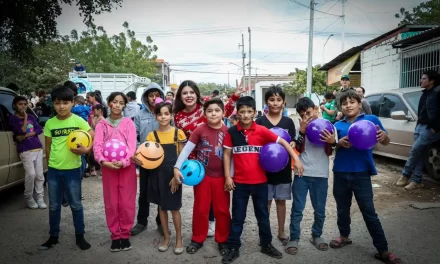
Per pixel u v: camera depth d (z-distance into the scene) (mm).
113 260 3219
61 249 3479
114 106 3529
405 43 9789
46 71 21406
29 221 4332
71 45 32969
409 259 3107
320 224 3387
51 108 8148
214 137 3287
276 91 3449
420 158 5383
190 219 4363
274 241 3586
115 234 3396
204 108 3271
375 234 3086
